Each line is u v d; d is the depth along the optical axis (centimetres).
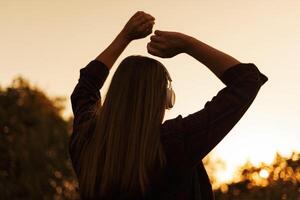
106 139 320
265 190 5022
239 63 321
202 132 310
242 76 317
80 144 329
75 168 330
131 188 308
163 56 330
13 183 4475
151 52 331
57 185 4691
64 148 4850
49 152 4778
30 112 4850
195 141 310
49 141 4812
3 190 4412
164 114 320
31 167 4622
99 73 354
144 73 325
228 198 5428
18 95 4878
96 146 321
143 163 309
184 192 311
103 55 358
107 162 314
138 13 355
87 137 329
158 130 314
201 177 320
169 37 329
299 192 4884
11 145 4553
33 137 4700
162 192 309
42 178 4634
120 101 322
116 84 326
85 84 352
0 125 4631
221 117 311
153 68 327
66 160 4797
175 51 330
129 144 313
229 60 322
